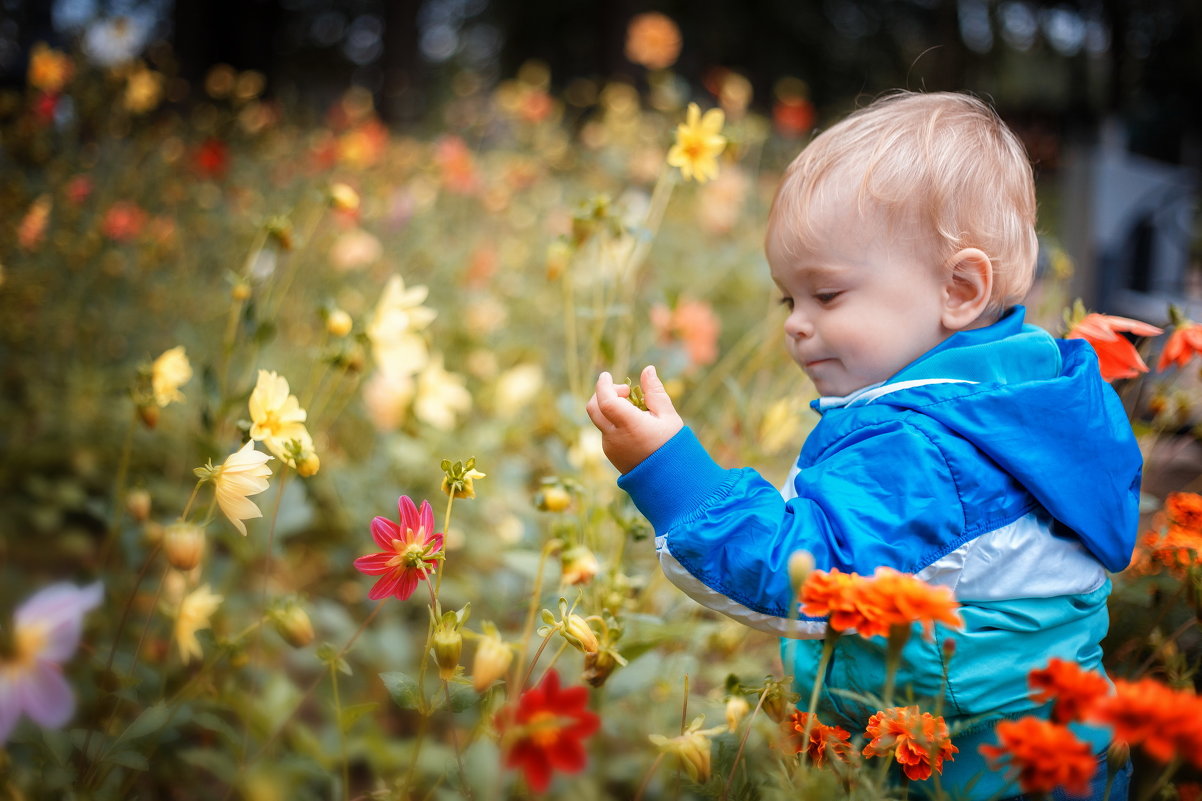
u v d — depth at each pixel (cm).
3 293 268
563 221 409
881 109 135
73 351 291
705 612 178
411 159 477
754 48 1427
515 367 313
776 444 200
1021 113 1059
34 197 299
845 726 123
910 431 115
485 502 225
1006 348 123
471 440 237
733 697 120
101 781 132
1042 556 117
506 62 1492
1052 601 118
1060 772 89
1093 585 122
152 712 136
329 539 236
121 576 197
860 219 124
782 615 111
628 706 163
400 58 1040
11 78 511
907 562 111
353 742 156
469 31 1544
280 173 453
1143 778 127
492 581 199
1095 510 119
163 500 224
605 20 1165
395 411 228
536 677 162
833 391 130
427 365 238
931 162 125
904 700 116
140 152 379
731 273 367
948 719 116
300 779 142
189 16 998
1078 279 467
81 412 263
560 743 100
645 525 155
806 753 110
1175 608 145
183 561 122
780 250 130
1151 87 1071
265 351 255
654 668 147
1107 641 147
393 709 186
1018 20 1166
